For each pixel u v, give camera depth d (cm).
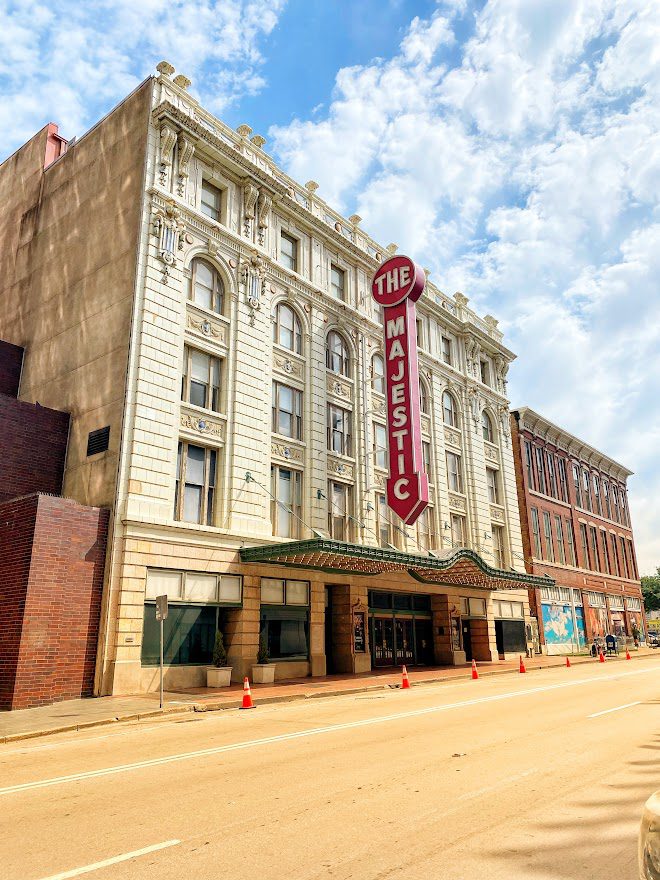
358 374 2872
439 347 3512
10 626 1648
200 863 482
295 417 2545
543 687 1878
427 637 3072
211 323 2266
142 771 827
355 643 2525
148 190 2155
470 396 3644
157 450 1989
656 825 218
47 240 2569
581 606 4519
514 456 4181
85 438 2073
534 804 623
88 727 1297
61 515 1750
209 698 1655
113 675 1730
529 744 949
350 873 455
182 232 2216
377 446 2891
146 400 1992
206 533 2050
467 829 549
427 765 812
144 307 2052
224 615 2120
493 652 3297
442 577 2939
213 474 2195
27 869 480
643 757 840
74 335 2267
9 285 2720
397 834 539
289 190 2641
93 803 668
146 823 590
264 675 2050
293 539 2416
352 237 3041
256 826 571
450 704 1499
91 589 1781
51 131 2792
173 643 1917
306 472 2509
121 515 1861
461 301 3812
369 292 3039
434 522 3167
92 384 2116
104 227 2281
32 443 2066
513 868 459
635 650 4734
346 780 739
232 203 2438
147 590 1878
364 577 2625
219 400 2256
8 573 1719
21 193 2817
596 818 575
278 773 788
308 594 2373
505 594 3556
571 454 4916
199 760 891
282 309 2595
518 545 3791
